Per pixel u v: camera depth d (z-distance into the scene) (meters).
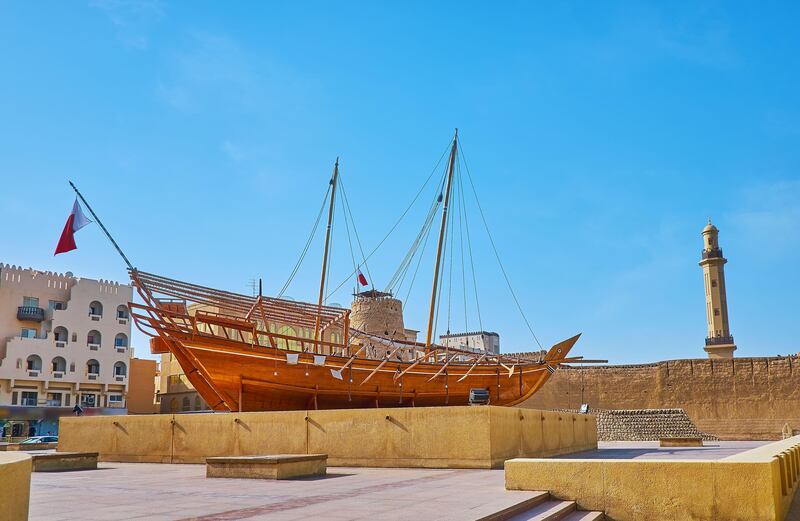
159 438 22.25
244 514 9.55
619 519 11.91
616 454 25.56
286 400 35.72
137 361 70.94
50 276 63.31
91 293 65.12
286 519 9.02
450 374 41.66
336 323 42.00
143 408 70.62
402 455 18.67
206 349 32.19
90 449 23.45
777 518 11.08
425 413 18.62
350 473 17.02
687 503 11.45
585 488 12.20
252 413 20.81
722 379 63.25
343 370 36.59
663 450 29.75
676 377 64.69
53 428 59.94
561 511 11.20
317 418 19.88
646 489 11.77
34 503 11.08
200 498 11.64
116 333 66.38
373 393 38.12
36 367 60.03
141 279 31.05
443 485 13.68
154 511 9.96
